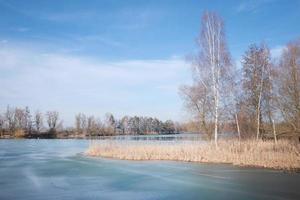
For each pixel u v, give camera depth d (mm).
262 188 19000
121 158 36156
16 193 18797
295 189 18594
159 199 17141
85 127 133875
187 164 29672
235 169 25906
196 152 33281
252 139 39375
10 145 68625
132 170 27156
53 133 123188
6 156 41438
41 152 48094
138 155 35219
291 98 43375
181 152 34344
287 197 16969
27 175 25219
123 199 17234
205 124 44312
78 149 54750
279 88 44531
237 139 39469
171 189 19516
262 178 21906
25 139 107750
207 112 43812
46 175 25188
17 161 35250
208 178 22562
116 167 29109
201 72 38719
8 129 127500
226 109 41156
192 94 45250
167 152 35281
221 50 37750
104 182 22031
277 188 18922
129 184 21250
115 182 22000
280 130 45094
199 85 41188
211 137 43938
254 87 46156
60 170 27828
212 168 26734
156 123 159500
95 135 133750
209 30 37781
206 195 17781
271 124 45781
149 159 34344
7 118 127750
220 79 37656
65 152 47781
